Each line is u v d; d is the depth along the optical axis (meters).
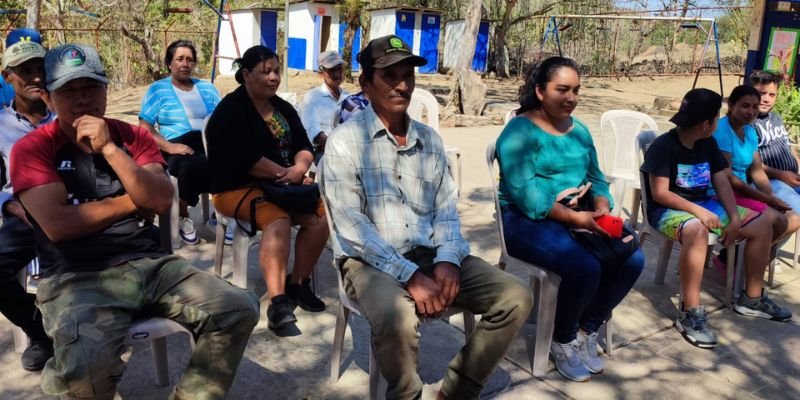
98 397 2.23
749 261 3.98
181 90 5.04
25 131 3.22
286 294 3.83
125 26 17.84
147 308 2.47
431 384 3.07
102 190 2.48
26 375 2.98
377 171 2.79
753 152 4.47
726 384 3.24
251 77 3.64
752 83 4.80
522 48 24.98
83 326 2.22
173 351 3.26
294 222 3.70
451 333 3.60
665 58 27.78
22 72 3.12
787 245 5.50
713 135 4.33
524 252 3.23
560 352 3.25
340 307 2.97
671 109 14.54
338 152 2.76
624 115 5.40
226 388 2.43
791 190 4.61
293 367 3.17
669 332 3.78
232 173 3.60
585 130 3.41
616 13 24.58
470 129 10.96
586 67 25.83
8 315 2.91
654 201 4.02
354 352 3.34
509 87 20.41
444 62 24.16
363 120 2.82
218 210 3.79
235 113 3.62
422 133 2.92
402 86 2.72
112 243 2.48
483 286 2.65
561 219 3.22
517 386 3.12
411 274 2.57
